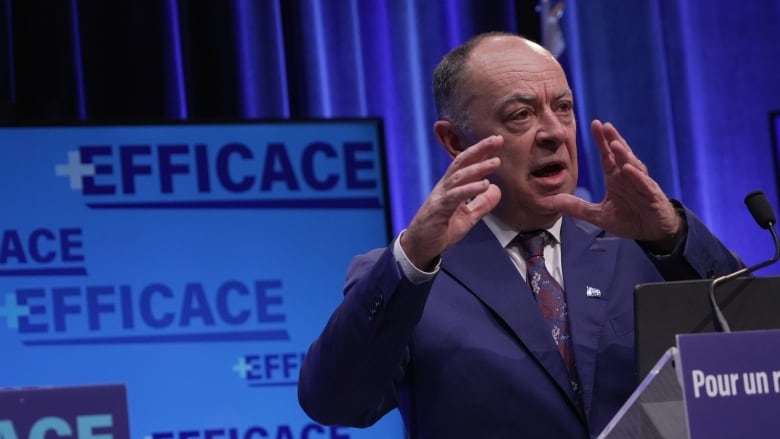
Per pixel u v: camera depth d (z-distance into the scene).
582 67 8.30
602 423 3.73
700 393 2.66
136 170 6.95
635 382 3.79
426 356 3.86
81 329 6.70
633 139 8.33
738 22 8.55
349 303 3.63
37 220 6.79
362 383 3.65
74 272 6.77
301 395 3.88
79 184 6.88
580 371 3.77
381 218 7.22
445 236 3.46
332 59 7.94
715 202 8.37
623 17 8.38
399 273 3.48
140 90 7.60
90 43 7.55
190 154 7.04
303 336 6.96
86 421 2.77
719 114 8.45
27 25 7.47
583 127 8.25
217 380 6.78
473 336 3.85
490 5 8.15
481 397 3.77
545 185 3.97
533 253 4.04
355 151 7.27
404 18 8.05
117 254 6.84
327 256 7.10
